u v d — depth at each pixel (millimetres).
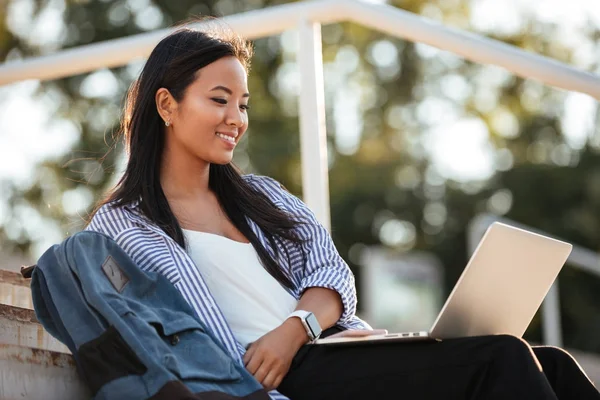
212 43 3473
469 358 2896
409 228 18375
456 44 4543
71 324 2932
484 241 2934
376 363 3012
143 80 3490
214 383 2910
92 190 13445
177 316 3000
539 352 3092
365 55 18953
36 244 13336
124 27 15562
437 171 18750
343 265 3475
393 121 18906
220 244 3344
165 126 3477
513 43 19156
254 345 3115
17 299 3980
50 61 5020
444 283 18438
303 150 4762
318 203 4723
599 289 17391
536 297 3115
